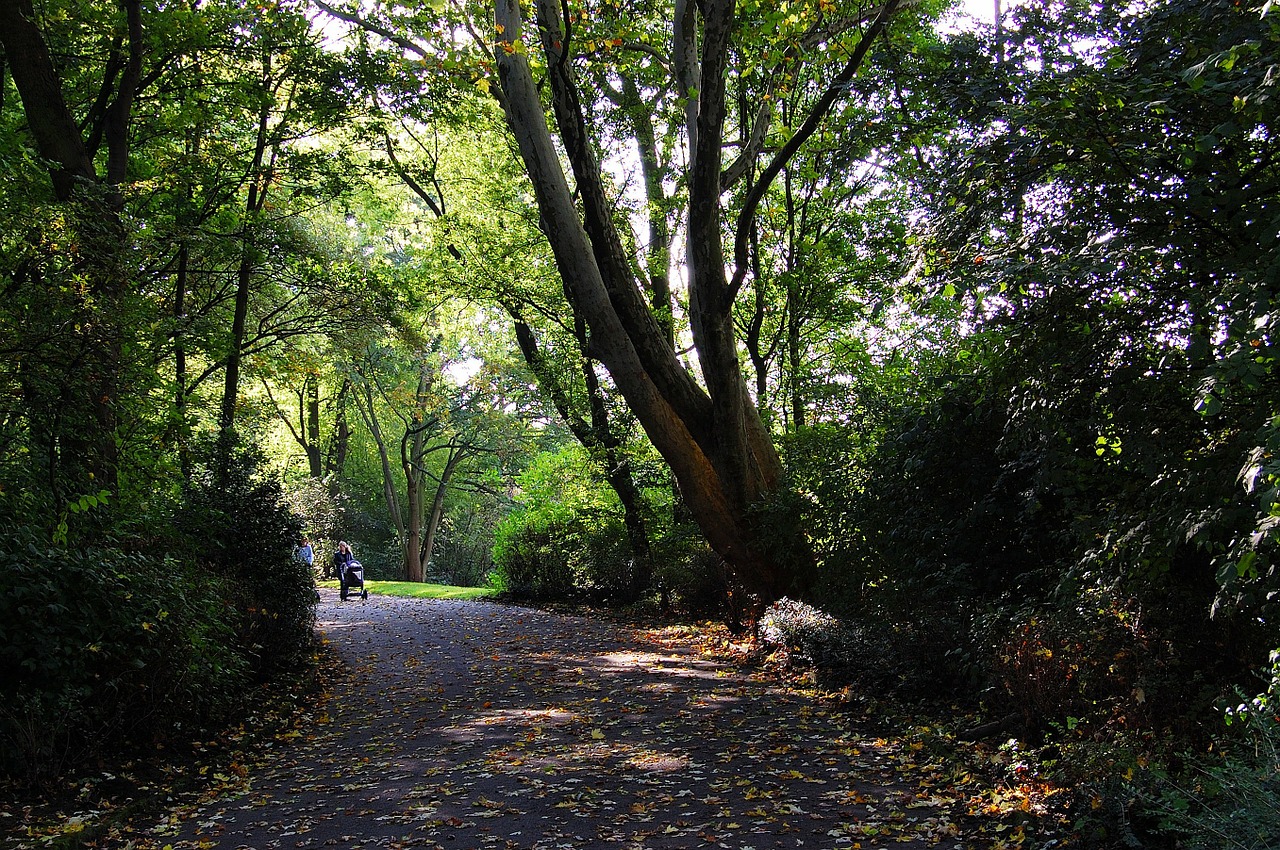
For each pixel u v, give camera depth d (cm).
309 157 1739
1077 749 568
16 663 696
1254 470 360
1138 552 530
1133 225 528
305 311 1989
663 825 596
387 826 625
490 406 3809
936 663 884
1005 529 877
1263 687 522
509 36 1255
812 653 1115
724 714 936
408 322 2117
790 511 1312
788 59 1188
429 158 2294
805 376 1830
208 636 926
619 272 1288
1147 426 531
